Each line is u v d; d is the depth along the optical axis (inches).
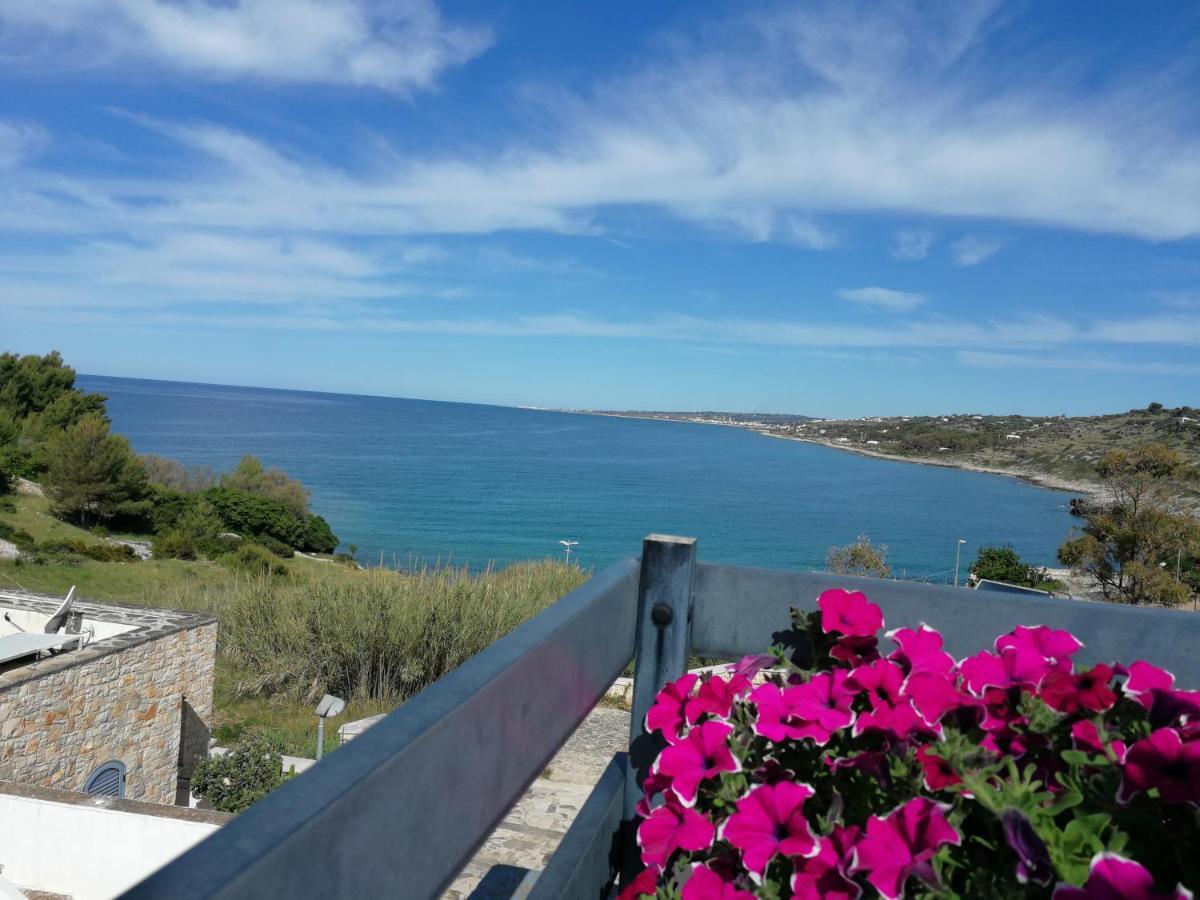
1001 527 3139.8
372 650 669.9
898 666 38.8
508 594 700.0
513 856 114.7
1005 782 29.1
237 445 5054.1
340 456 4726.9
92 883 363.9
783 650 45.3
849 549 1253.1
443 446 5944.9
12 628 546.3
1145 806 28.8
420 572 730.2
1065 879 24.8
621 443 7573.8
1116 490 1364.4
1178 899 23.1
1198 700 31.8
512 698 31.3
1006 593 47.7
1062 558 1409.9
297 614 702.5
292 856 18.3
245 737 557.0
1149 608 46.2
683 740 36.8
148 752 520.7
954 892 27.3
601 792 47.3
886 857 28.1
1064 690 32.4
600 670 43.2
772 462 6067.9
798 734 34.2
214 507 2000.5
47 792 374.6
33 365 2220.7
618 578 45.7
